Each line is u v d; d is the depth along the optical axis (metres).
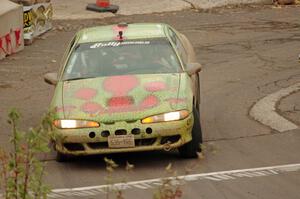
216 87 41.84
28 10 56.69
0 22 51.53
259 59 49.03
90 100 27.30
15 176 14.55
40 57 52.59
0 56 51.72
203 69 46.69
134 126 26.27
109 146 26.41
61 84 28.83
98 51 30.22
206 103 38.19
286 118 34.00
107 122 26.38
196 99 31.17
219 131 32.53
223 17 65.06
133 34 31.25
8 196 14.59
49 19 61.62
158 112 26.45
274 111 35.41
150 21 64.56
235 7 69.94
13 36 53.53
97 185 25.53
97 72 29.25
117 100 27.12
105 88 27.97
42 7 59.88
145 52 30.06
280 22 61.91
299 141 30.34
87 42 30.81
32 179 14.55
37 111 38.25
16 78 46.59
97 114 26.55
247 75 44.66
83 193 24.62
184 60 30.64
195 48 53.06
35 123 35.56
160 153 29.00
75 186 25.50
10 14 52.91
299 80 42.91
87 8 69.12
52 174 27.02
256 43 54.03
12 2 54.81
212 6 70.19
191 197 23.53
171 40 30.80
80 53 30.27
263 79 43.47
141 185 25.16
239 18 64.25
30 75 47.38
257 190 24.25
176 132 26.45
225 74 45.16
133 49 30.22
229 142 30.61
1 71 48.59
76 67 29.67
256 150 29.27
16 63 50.88
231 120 34.44
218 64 48.00
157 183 25.28
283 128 32.38
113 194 24.27
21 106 39.50
